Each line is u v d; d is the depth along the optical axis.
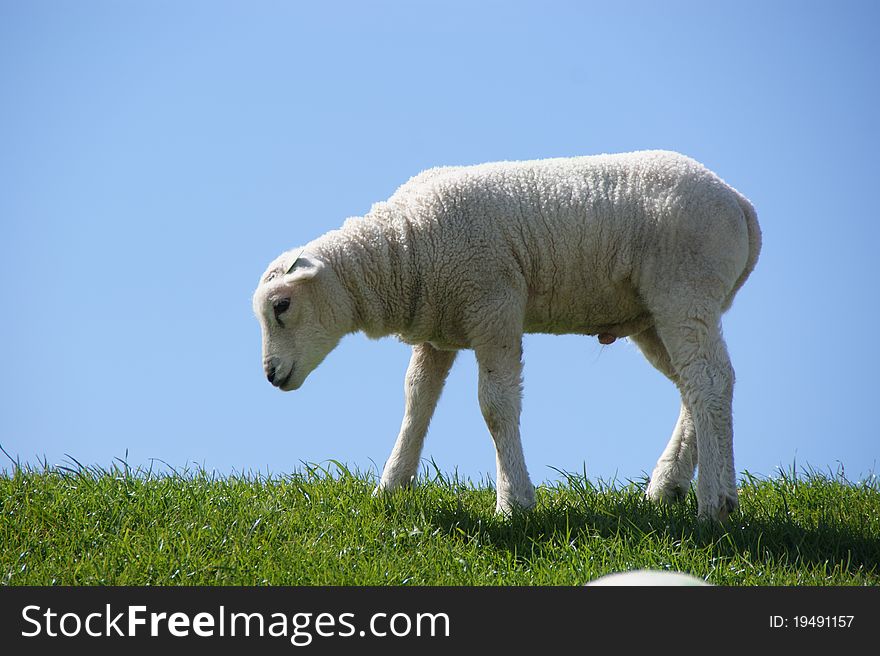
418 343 13.39
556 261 12.59
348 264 12.85
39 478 13.05
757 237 12.97
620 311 12.94
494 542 11.85
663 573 10.82
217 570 10.73
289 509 12.42
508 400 12.46
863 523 12.33
